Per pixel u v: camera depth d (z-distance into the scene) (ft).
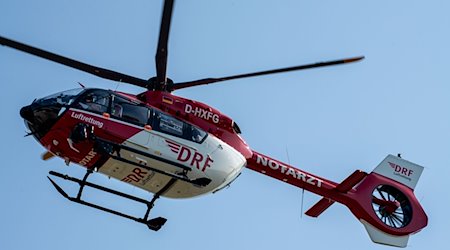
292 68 220.02
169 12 189.98
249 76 223.30
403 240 271.08
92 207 213.87
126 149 206.90
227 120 231.50
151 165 211.41
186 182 217.15
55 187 210.18
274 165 250.98
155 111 216.74
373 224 269.23
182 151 215.31
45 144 207.21
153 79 226.17
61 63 217.97
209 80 225.35
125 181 216.54
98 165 208.74
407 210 276.00
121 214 219.00
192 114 225.35
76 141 201.05
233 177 228.02
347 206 269.64
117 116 208.74
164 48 205.98
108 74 223.10
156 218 221.05
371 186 273.75
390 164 280.72
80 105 205.26
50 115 203.41
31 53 213.66
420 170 283.38
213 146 222.28
